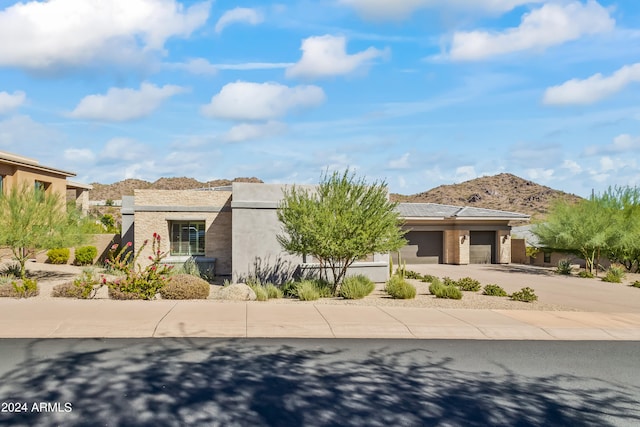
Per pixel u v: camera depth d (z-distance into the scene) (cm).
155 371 746
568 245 2972
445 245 3653
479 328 1120
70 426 547
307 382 718
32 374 719
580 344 1031
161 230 2364
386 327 1092
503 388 725
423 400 662
